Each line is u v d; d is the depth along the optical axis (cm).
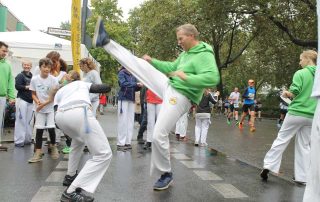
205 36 3328
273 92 3897
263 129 1958
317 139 287
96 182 470
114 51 557
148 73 572
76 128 475
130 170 690
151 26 3394
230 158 894
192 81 534
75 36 873
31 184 566
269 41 3014
